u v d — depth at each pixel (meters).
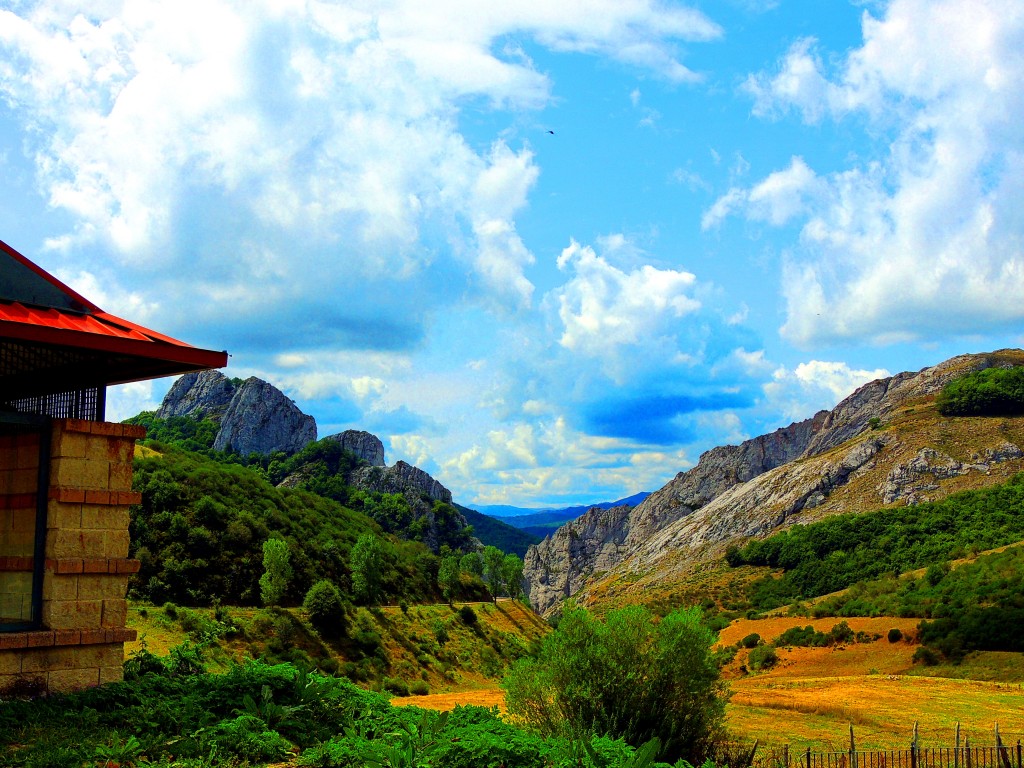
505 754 9.18
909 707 31.08
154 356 10.06
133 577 65.62
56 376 11.19
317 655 64.94
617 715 17.50
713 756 18.39
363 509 164.88
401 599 87.75
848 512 172.00
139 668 11.95
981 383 193.00
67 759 7.65
